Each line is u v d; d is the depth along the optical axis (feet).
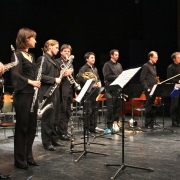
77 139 16.22
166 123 22.40
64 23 30.68
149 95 17.93
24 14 28.99
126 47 31.96
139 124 21.97
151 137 16.71
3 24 28.14
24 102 10.27
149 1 31.17
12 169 10.67
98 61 31.73
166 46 30.83
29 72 10.51
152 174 10.00
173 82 19.88
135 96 15.08
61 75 13.78
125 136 16.97
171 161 11.66
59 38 30.63
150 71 19.57
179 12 29.07
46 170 10.55
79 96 11.68
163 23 30.81
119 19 31.91
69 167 10.89
